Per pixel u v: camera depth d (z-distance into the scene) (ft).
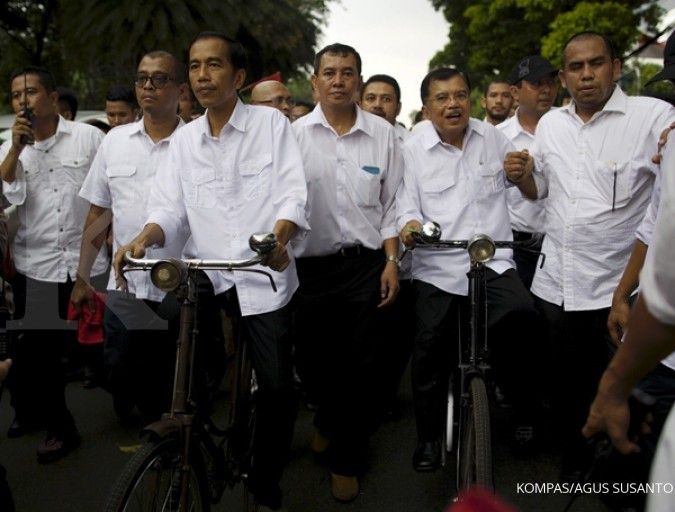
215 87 9.62
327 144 11.80
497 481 11.96
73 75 51.70
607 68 10.94
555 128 11.51
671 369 7.35
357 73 11.80
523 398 12.46
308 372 12.34
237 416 9.91
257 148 9.87
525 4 62.54
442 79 11.68
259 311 9.63
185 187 10.00
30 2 55.77
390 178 11.98
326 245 11.71
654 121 10.89
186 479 7.84
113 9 43.45
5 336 8.54
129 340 12.26
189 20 43.75
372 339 11.62
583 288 11.23
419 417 11.95
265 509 10.50
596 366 11.53
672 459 4.01
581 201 11.16
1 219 8.80
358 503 11.43
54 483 12.25
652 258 4.10
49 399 13.04
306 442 13.87
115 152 12.68
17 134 13.23
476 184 11.91
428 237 10.14
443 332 11.71
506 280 11.31
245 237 9.80
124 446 13.71
